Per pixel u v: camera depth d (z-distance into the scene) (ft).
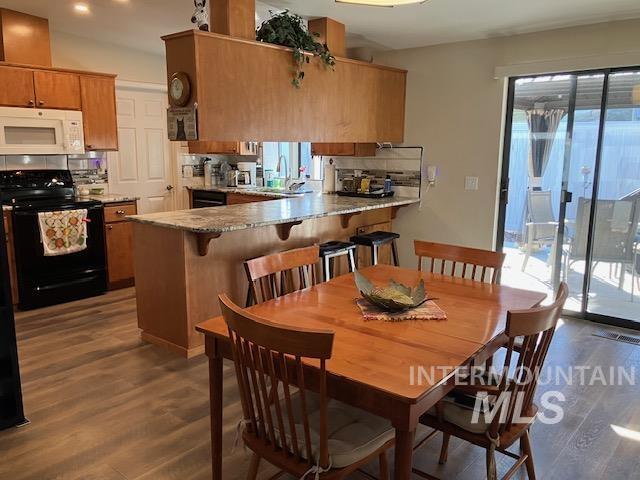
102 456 7.54
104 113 16.01
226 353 6.13
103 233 15.60
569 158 13.79
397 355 5.46
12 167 15.06
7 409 8.32
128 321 13.35
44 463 7.35
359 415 6.06
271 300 7.42
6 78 13.73
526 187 14.66
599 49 12.76
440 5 11.73
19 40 14.01
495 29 13.62
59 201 15.07
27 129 14.35
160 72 18.65
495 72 14.26
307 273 12.27
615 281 13.47
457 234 15.81
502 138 14.70
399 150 16.71
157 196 19.25
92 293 15.49
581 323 13.56
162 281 11.27
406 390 4.69
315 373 5.29
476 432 5.83
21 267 13.88
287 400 5.14
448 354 5.49
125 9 13.56
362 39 15.14
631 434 8.24
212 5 11.45
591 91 13.20
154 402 9.14
